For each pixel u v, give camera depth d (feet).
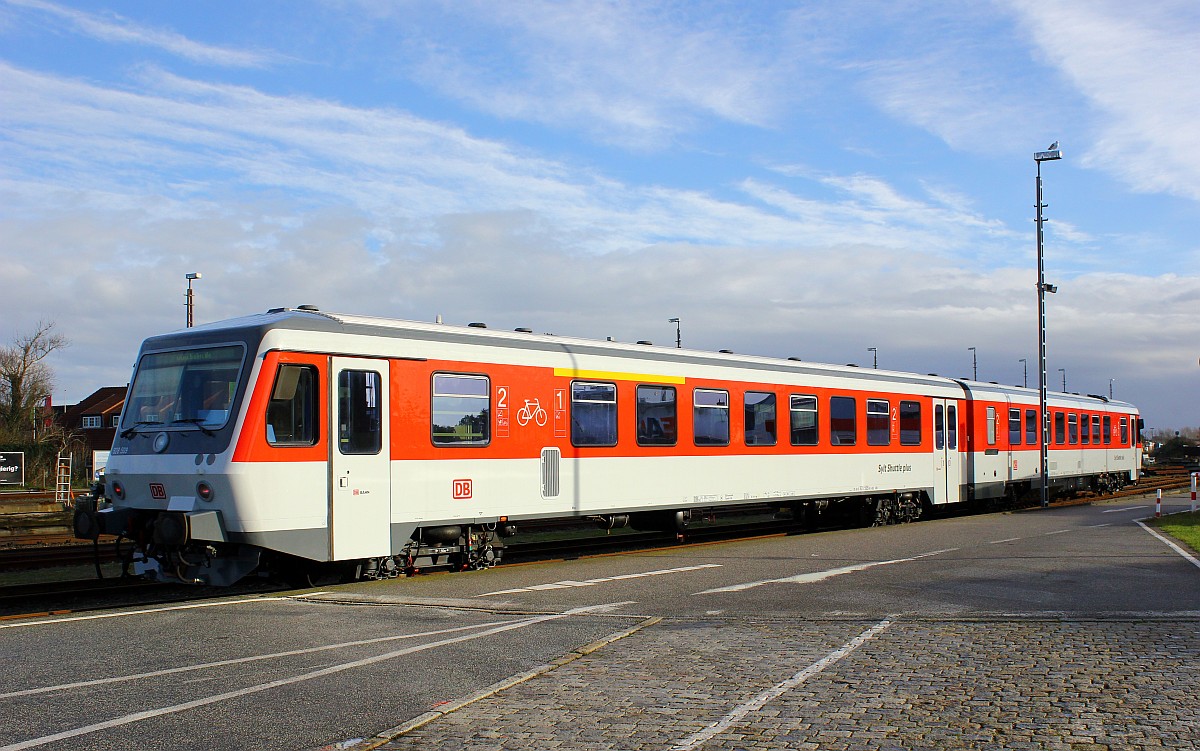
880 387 73.00
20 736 20.13
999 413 90.27
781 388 64.03
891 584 39.06
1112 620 30.99
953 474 81.41
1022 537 59.31
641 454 54.39
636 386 54.34
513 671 25.25
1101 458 118.62
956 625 30.30
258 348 38.34
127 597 42.14
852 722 20.35
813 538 60.54
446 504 44.24
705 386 58.65
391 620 32.30
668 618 32.14
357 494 40.73
